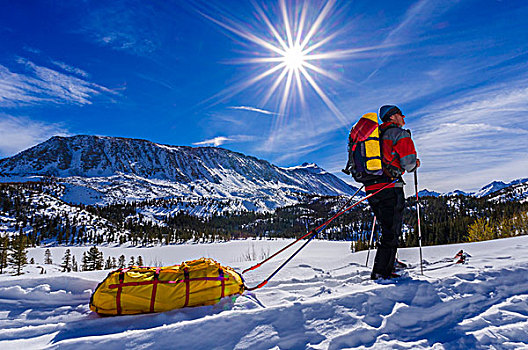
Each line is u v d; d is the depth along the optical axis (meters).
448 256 6.46
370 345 2.57
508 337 2.72
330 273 4.93
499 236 19.38
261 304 3.22
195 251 94.69
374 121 4.00
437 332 2.84
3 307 3.25
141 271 3.27
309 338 2.56
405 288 3.38
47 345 2.30
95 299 3.00
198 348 2.35
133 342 2.31
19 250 45.25
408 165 3.75
